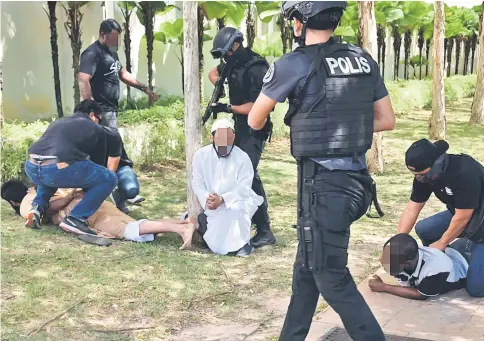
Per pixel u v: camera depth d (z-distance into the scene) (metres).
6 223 5.60
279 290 4.23
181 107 9.40
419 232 4.51
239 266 4.68
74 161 5.09
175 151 8.73
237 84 4.84
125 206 6.19
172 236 5.38
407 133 12.23
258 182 5.14
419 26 20.72
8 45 8.68
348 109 2.71
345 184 2.71
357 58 2.78
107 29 6.27
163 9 10.38
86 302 3.97
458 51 25.25
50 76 9.34
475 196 3.86
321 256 2.71
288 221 5.94
